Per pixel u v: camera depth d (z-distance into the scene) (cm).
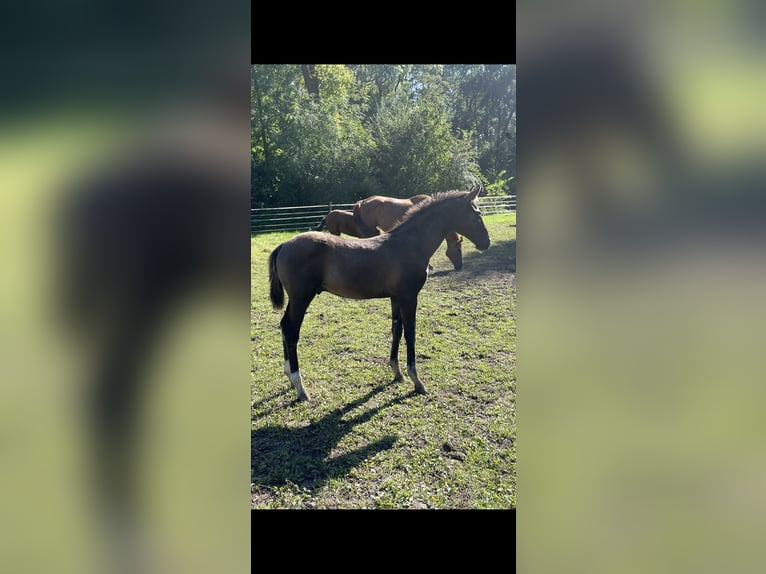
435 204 399
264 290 640
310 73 2086
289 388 376
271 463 277
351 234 871
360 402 352
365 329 509
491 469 272
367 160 1636
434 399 356
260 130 1548
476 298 607
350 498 246
